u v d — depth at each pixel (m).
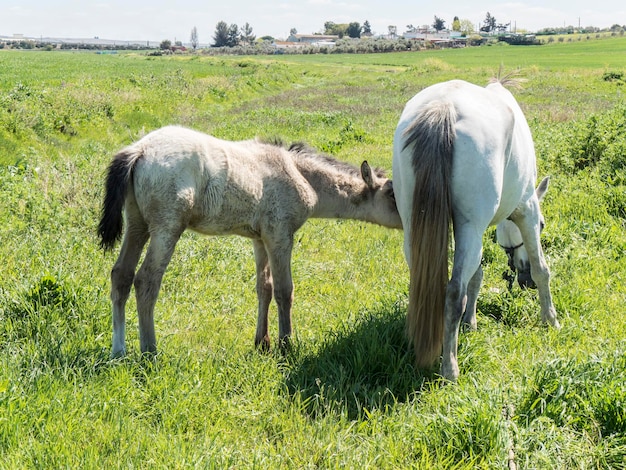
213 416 3.89
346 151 14.34
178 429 3.71
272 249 5.12
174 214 4.57
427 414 3.86
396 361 4.60
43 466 3.19
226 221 4.93
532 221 5.50
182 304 5.98
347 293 6.48
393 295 5.96
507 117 4.78
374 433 3.76
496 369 4.62
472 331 5.13
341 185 5.55
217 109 26.45
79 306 5.25
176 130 4.72
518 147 5.02
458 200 4.39
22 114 15.20
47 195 8.45
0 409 3.50
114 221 4.56
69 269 6.22
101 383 4.11
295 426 3.84
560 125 15.55
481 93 4.86
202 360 4.55
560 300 5.90
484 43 133.50
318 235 8.38
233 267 6.98
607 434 3.70
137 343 4.95
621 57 65.44
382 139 16.27
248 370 4.46
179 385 4.11
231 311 6.00
